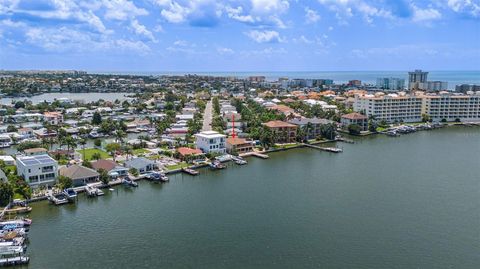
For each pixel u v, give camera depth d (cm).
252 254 10288
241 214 12938
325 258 10062
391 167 19138
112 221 12344
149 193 15125
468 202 14050
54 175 15288
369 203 13950
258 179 17038
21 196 13950
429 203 13962
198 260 9994
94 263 9825
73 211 13162
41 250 10438
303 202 14050
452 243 10862
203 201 14175
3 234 10800
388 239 11100
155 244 10831
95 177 15888
